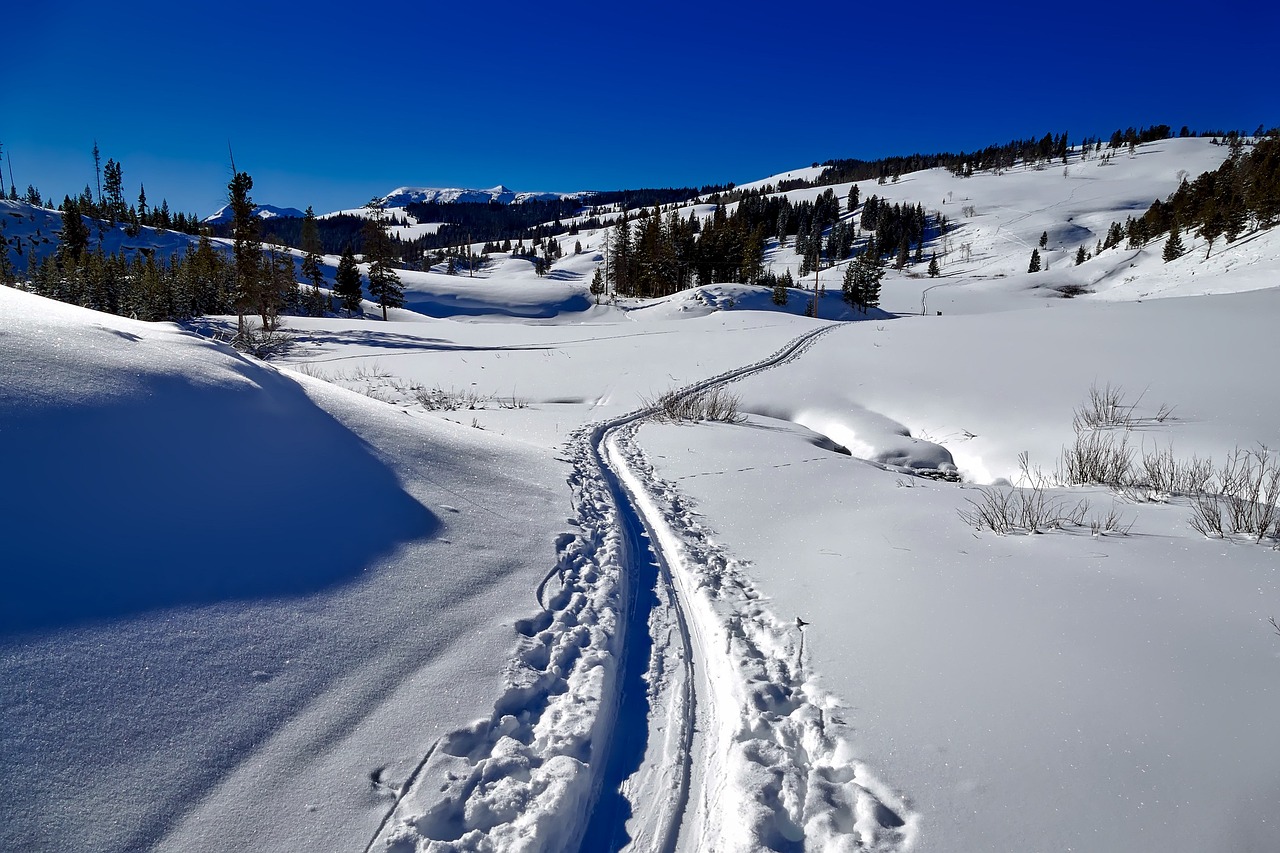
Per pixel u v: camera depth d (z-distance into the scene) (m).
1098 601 3.97
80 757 2.32
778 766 2.99
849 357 19.02
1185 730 2.82
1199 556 4.39
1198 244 66.62
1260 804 2.38
